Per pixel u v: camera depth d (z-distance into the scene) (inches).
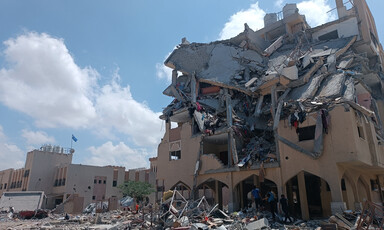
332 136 791.7
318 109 842.8
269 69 1369.3
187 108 1254.9
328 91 963.3
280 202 788.6
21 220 1270.9
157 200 2186.3
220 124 1159.0
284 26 1713.8
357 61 1235.9
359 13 1448.1
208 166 1068.5
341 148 769.6
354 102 825.5
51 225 946.1
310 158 815.7
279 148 892.6
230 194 980.6
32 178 2272.4
